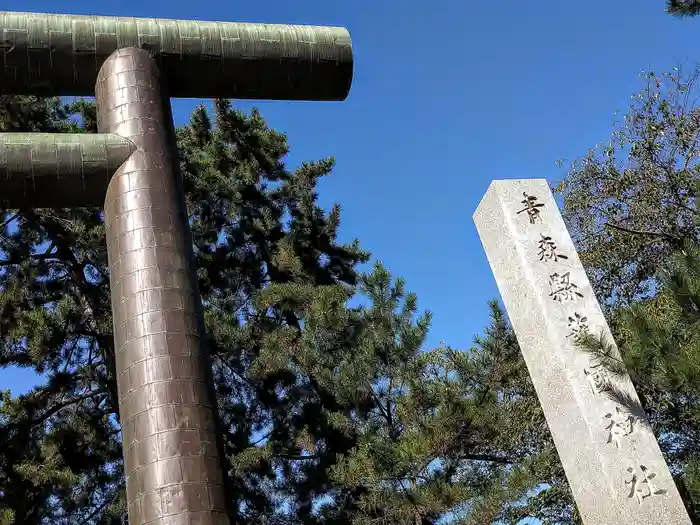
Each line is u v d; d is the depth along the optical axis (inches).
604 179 580.7
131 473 204.5
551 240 324.5
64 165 241.8
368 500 500.4
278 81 289.0
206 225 758.5
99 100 265.3
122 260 231.1
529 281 313.6
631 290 557.3
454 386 496.7
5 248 663.1
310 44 289.6
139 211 237.5
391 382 535.5
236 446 634.2
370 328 559.5
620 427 277.9
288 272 735.7
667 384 254.1
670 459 451.2
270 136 783.1
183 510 195.6
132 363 215.5
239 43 281.6
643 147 561.9
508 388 552.7
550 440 552.1
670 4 394.9
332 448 609.0
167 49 273.9
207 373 221.0
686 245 279.4
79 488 615.8
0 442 587.8
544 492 530.0
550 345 298.8
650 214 556.4
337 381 542.9
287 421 650.8
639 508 263.1
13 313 602.2
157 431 205.0
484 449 546.6
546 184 342.6
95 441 629.6
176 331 220.4
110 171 246.2
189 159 748.6
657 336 263.1
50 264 673.0
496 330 544.1
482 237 346.9
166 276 228.1
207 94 287.6
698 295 251.8
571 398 285.9
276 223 765.3
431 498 452.1
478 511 439.5
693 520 300.7
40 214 647.1
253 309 718.5
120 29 272.4
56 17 268.7
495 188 340.2
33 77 264.2
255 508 604.4
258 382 657.6
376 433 512.4
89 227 651.5
